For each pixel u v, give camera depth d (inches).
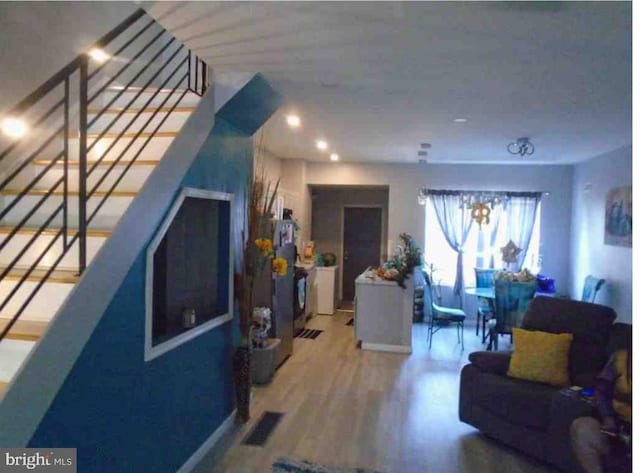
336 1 83.5
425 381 184.5
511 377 132.6
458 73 121.3
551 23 89.7
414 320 301.4
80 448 75.4
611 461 94.7
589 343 133.7
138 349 92.7
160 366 101.7
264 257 151.6
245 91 127.3
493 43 100.8
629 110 155.1
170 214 102.7
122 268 86.1
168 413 105.6
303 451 126.2
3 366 72.8
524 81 126.7
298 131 203.3
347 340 247.9
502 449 129.7
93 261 78.2
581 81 125.6
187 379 115.0
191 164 113.9
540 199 291.6
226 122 136.5
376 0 82.7
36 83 109.4
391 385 179.5
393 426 143.3
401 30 95.4
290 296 215.3
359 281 230.4
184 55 156.9
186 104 130.5
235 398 147.6
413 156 272.4
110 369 83.3
